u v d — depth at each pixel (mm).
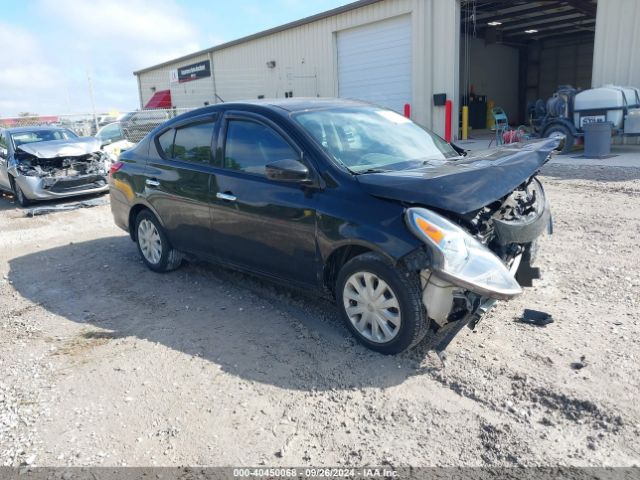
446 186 3090
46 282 5328
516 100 29812
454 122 16000
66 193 9656
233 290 4770
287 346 3631
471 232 3283
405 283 3150
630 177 9000
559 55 28109
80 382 3307
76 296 4867
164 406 3004
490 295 2971
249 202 3965
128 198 5344
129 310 4445
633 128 11570
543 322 3697
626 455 2436
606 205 7164
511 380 3047
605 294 4191
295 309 4262
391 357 3387
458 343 3504
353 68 18406
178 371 3379
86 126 18188
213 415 2900
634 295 4141
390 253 3111
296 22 19578
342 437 2674
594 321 3723
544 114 14672
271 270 4027
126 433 2783
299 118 3945
